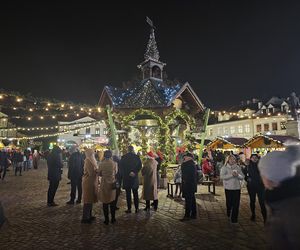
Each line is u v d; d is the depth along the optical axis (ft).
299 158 6.22
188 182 26.86
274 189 6.23
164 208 32.09
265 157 6.61
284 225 5.82
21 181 58.13
